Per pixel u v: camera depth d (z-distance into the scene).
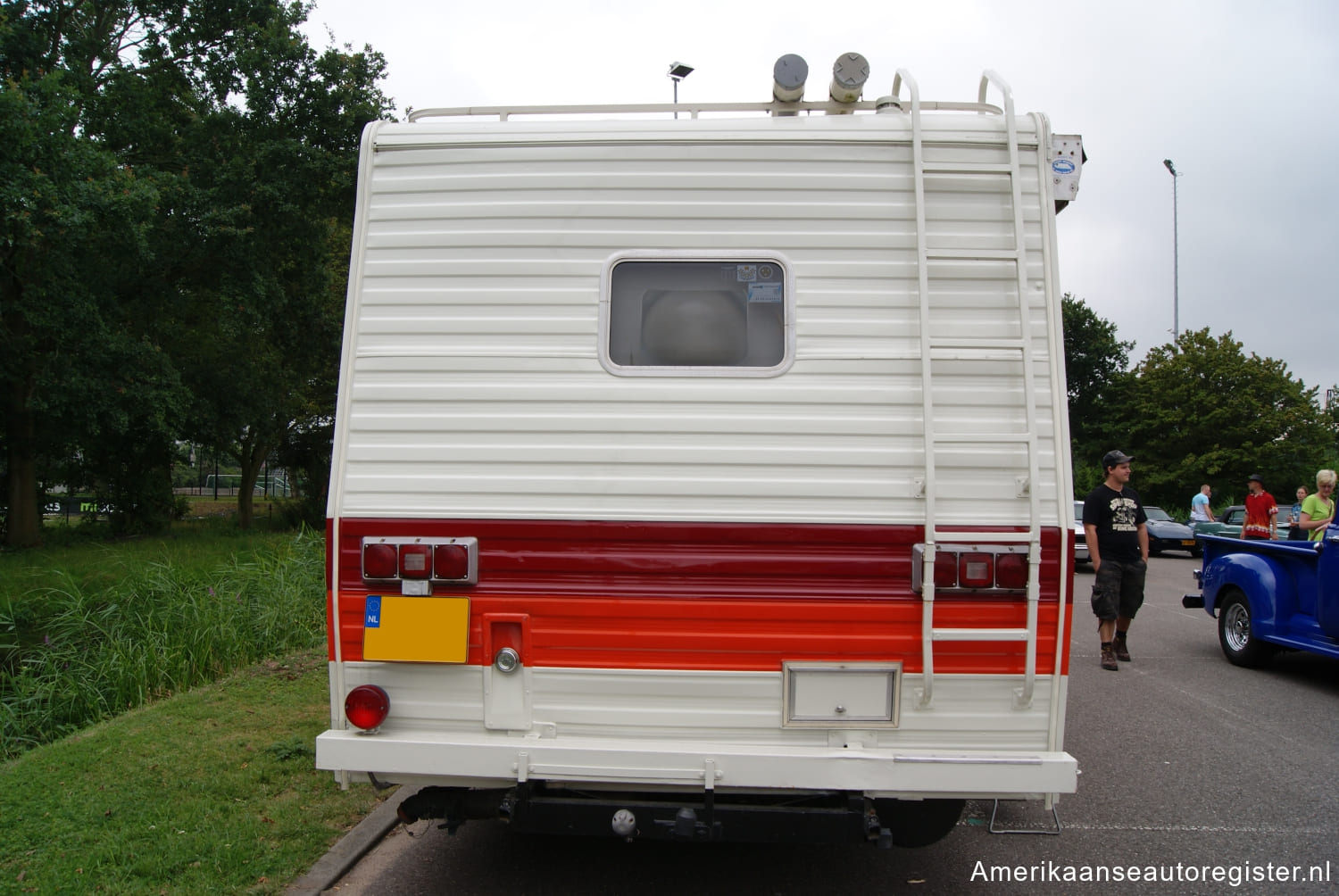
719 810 3.07
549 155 3.32
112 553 17.80
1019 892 3.79
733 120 3.30
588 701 3.17
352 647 3.23
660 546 3.16
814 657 3.12
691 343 3.27
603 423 3.21
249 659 7.58
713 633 3.14
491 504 3.21
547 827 3.11
